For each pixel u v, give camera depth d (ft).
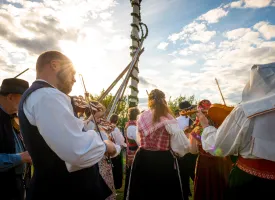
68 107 4.02
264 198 4.46
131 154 13.91
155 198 8.43
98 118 7.48
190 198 13.14
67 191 4.02
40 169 3.96
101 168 9.11
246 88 5.16
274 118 4.34
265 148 4.36
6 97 5.72
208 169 8.17
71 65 4.61
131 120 14.88
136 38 22.58
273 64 4.82
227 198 5.32
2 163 5.16
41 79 4.33
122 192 14.96
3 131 5.59
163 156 8.57
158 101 8.89
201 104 7.97
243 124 4.68
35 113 3.78
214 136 5.47
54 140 3.61
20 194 5.80
